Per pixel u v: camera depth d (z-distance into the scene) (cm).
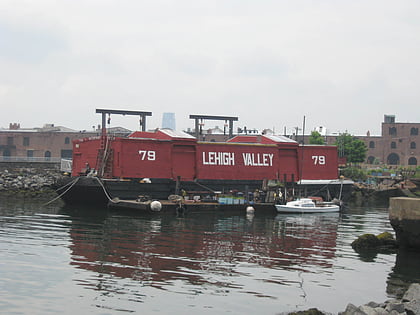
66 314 1928
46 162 7969
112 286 2270
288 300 2170
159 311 1988
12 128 12862
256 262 2820
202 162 5581
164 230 3844
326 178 6431
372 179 9425
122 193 5053
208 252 3047
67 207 5225
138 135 5694
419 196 8312
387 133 12781
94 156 5550
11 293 2131
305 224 4500
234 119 8406
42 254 2842
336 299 2214
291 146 6238
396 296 2280
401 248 3262
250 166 5856
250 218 4794
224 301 2120
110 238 3412
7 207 5097
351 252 3203
